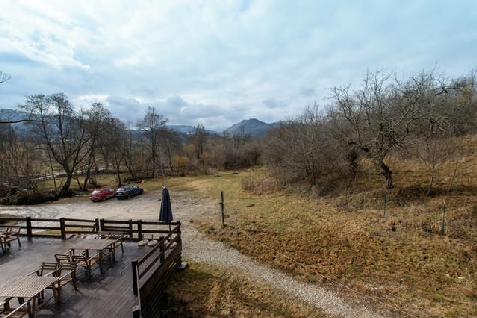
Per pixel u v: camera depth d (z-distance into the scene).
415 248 11.59
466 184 15.80
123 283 8.14
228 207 22.25
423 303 8.52
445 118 16.23
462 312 7.95
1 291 5.79
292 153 26.33
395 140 16.20
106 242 9.18
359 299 9.08
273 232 15.18
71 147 34.97
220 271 11.28
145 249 11.02
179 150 63.28
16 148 34.25
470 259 10.23
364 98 17.52
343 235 13.76
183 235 15.71
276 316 8.40
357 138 18.38
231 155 62.41
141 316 6.67
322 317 8.30
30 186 31.86
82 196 32.88
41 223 20.02
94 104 37.25
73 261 8.28
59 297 7.06
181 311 8.57
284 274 10.98
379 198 17.30
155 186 38.50
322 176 24.91
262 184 28.03
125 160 46.78
